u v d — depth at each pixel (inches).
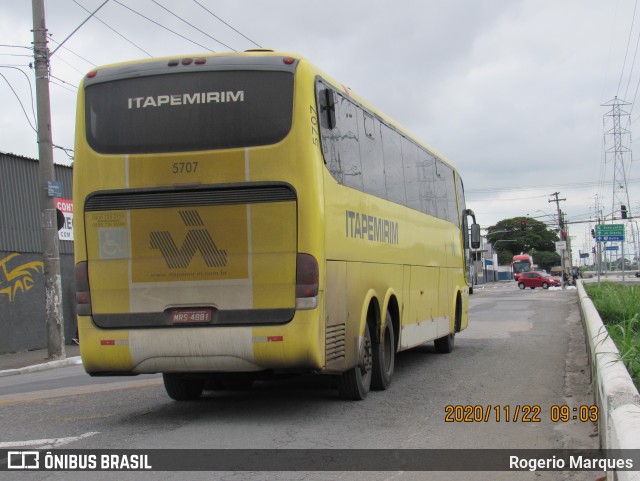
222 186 293.9
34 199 823.1
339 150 327.9
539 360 517.3
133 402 375.9
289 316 289.7
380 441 270.7
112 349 303.1
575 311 1130.0
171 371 304.8
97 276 306.5
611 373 217.0
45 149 687.1
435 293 525.3
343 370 324.5
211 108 298.7
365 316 355.3
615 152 2992.1
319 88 308.7
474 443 267.9
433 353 579.2
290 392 395.5
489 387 397.7
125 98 306.5
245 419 317.1
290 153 291.3
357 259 345.7
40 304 820.0
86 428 305.9
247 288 293.0
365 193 364.2
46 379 541.0
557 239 5856.3
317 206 292.4
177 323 298.5
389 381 400.2
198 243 296.5
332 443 267.4
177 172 297.6
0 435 295.0
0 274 766.5
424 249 492.7
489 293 2185.0
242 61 299.7
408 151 463.5
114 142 305.4
